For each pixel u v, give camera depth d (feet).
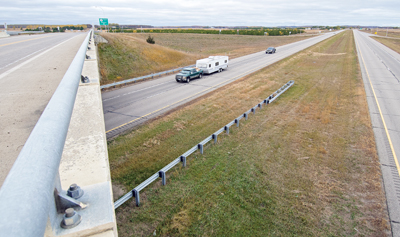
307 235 21.04
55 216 4.99
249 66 114.01
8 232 1.99
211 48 203.92
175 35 262.88
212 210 23.88
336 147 35.73
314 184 27.53
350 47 182.50
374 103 55.26
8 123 14.71
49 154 3.93
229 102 57.98
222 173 29.68
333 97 61.05
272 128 42.93
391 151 34.12
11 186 2.87
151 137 38.70
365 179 28.04
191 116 48.24
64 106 6.26
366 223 21.91
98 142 10.41
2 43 81.82
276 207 24.16
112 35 117.80
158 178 28.66
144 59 108.17
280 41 266.57
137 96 62.90
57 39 99.76
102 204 5.56
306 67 107.14
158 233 21.48
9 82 25.57
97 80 22.75
